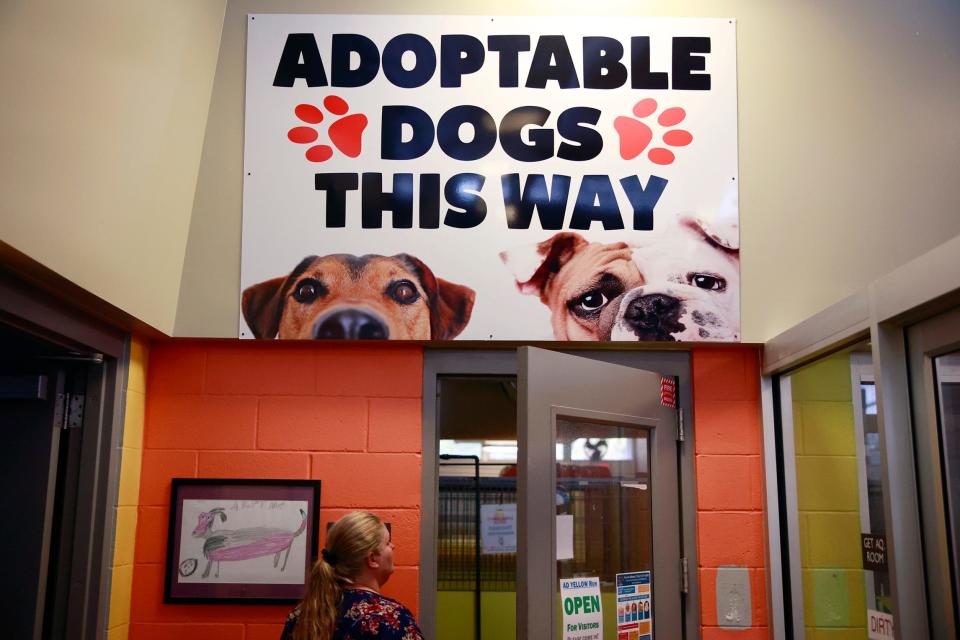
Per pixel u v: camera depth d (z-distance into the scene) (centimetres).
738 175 337
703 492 333
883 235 335
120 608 316
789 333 308
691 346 338
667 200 336
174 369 338
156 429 335
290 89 338
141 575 326
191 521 329
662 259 334
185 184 323
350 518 247
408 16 343
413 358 338
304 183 336
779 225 336
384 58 341
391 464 333
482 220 334
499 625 425
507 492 438
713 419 338
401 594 324
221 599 324
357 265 333
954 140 339
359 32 342
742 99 340
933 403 229
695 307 332
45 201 233
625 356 342
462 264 333
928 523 227
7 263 236
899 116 340
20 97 213
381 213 334
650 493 321
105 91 250
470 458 470
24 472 301
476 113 339
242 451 333
